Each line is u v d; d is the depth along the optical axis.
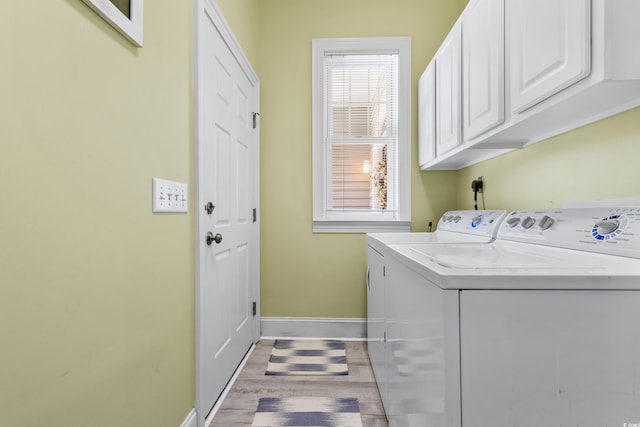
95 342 0.84
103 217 0.87
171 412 1.24
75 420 0.78
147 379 1.08
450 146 1.91
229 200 1.92
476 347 0.75
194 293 1.44
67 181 0.75
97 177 0.85
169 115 1.23
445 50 1.98
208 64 1.58
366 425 1.51
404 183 2.60
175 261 1.28
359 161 2.68
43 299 0.69
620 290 0.73
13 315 0.62
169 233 1.23
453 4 2.55
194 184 1.45
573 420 0.73
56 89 0.72
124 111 0.96
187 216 1.38
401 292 1.17
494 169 1.97
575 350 0.74
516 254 1.10
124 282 0.96
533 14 1.14
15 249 0.63
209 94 1.60
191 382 1.41
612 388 0.73
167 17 1.22
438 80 2.12
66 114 0.75
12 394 0.62
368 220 2.59
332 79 2.69
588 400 0.73
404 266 1.12
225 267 1.84
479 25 1.53
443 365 0.76
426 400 0.88
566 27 0.98
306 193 2.62
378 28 2.58
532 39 1.14
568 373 0.74
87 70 0.81
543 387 0.74
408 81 2.58
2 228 0.60
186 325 1.36
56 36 0.72
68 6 0.75
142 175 1.05
